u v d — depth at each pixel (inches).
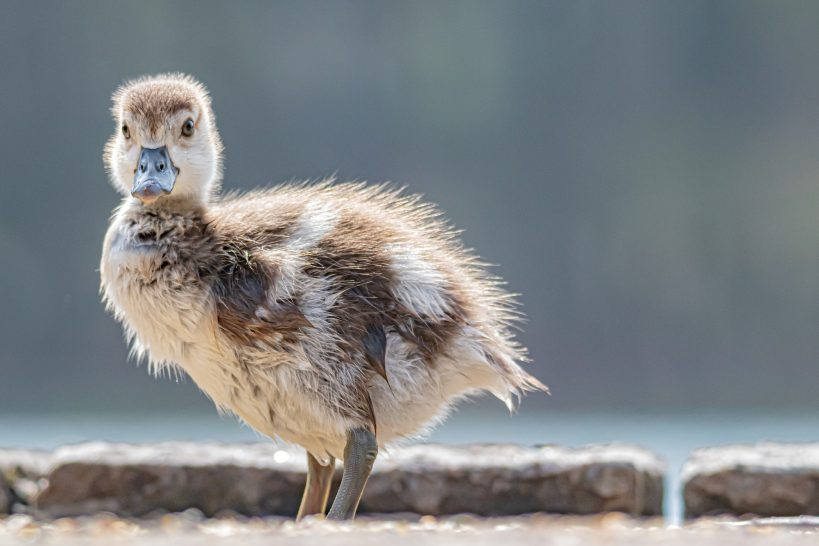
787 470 315.3
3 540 213.0
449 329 291.0
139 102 310.8
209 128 319.3
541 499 323.0
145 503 328.8
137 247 290.0
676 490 398.6
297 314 279.3
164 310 286.7
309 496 302.5
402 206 325.1
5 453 354.6
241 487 328.5
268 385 283.1
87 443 350.0
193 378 295.6
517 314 373.4
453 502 323.9
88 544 207.6
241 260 285.7
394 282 287.9
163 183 300.4
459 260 319.0
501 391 301.6
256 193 331.9
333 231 294.2
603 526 242.5
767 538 210.2
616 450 341.7
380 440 290.8
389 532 222.2
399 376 284.7
